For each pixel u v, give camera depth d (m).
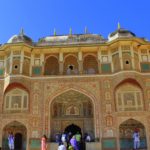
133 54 16.59
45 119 15.83
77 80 16.58
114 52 17.00
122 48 16.69
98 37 18.59
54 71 17.59
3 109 16.19
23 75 16.38
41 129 15.62
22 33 17.95
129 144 15.52
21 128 16.28
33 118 15.85
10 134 15.74
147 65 16.97
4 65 17.38
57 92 16.41
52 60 17.83
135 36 17.17
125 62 16.34
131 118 15.54
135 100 15.92
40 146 15.26
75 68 17.53
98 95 16.19
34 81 16.69
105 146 15.10
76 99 16.62
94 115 15.80
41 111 16.00
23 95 16.44
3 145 15.74
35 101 16.22
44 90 16.47
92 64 17.56
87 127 16.28
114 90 16.12
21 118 15.88
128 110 15.72
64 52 17.52
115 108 15.80
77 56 17.41
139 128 15.77
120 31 17.41
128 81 15.99
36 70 17.02
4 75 17.00
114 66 16.72
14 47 16.88
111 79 16.47
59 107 16.72
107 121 15.59
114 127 15.43
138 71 16.33
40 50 17.38
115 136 15.22
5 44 16.86
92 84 16.45
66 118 16.53
